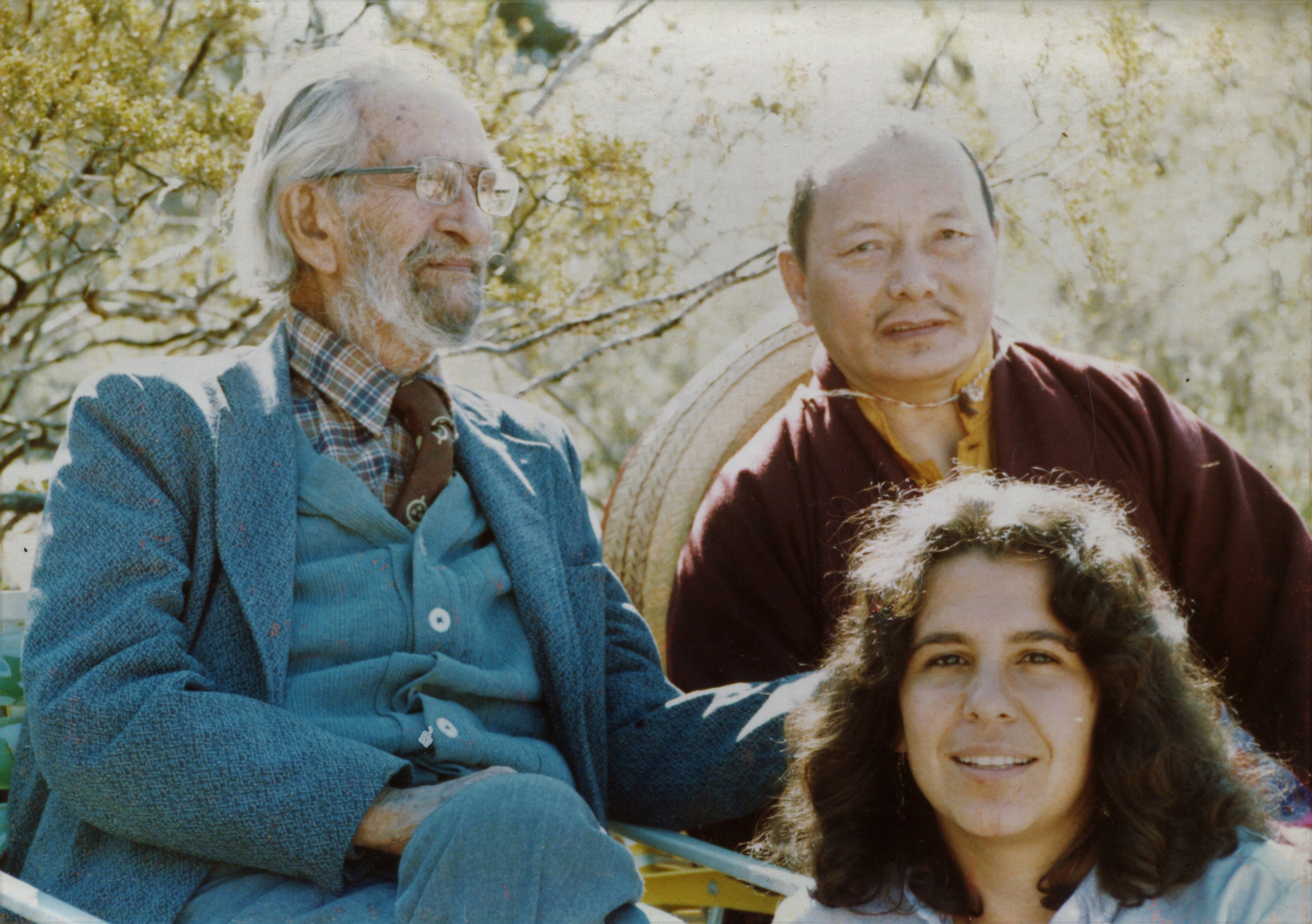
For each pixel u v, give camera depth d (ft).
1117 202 9.00
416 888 4.00
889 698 4.37
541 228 11.10
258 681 4.75
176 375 5.01
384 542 5.06
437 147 5.32
